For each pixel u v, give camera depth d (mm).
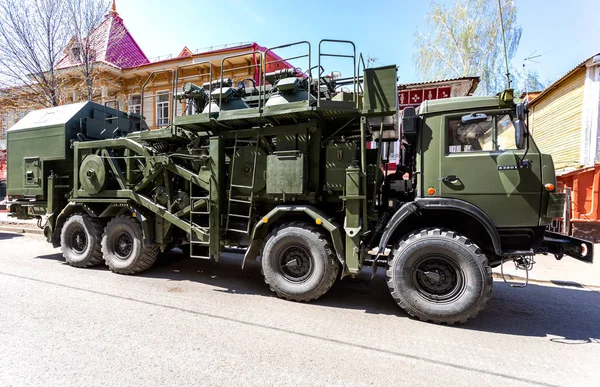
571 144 11188
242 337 3264
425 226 4410
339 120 4656
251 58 13664
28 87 11516
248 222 4855
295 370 2674
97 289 4652
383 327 3637
